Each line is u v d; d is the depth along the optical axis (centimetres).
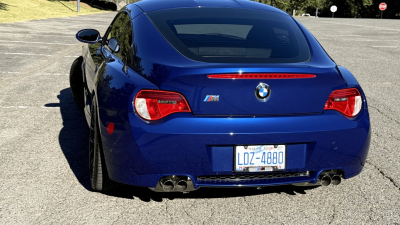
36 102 624
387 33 2084
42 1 4100
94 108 330
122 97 284
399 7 7619
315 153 288
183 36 317
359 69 989
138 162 278
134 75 292
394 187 362
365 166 407
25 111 576
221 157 279
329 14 8325
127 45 335
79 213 307
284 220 303
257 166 282
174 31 323
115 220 298
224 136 273
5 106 598
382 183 370
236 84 272
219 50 304
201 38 315
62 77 812
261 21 353
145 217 304
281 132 277
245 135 274
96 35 481
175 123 271
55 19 2550
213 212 312
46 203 321
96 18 2942
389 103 670
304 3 6931
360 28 2433
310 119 284
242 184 284
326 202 332
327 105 290
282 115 281
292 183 292
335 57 1181
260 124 275
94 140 324
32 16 2616
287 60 304
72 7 4178
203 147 273
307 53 319
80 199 329
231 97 273
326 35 1922
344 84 295
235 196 338
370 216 312
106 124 293
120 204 322
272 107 278
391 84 824
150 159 275
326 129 285
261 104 276
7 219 296
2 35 1487
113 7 4981
